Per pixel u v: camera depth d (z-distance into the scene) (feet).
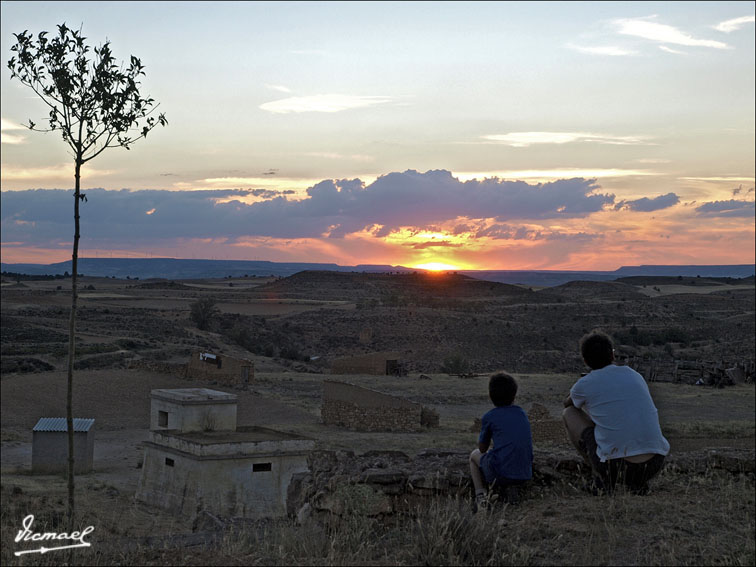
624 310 587.27
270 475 89.92
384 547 22.52
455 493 26.43
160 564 20.99
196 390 108.47
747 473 31.24
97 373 208.85
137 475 113.39
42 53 52.19
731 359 326.24
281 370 285.43
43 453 112.88
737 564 20.27
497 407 26.86
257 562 21.03
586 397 26.89
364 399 150.61
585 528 23.12
